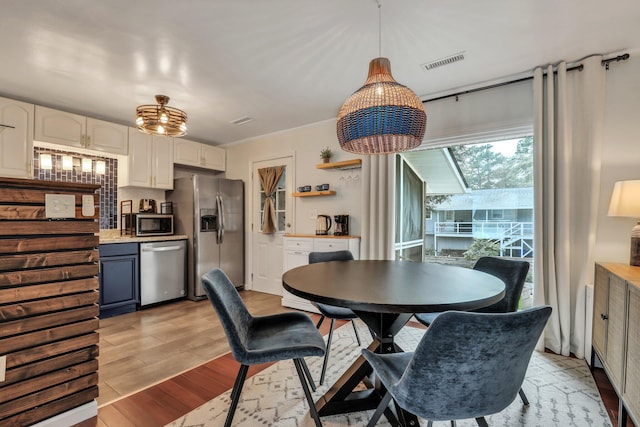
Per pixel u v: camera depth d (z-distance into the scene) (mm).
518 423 1678
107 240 3463
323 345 1504
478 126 2980
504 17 1958
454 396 1035
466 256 4508
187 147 4605
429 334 979
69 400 1639
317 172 4121
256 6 1854
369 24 2037
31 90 3000
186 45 2268
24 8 1844
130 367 2287
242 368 1428
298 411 1771
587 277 2412
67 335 1648
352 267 2104
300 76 2768
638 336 1466
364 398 1766
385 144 2133
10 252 1490
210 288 1320
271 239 4605
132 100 3262
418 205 4504
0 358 1443
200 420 1686
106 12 1895
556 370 2254
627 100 2381
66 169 3674
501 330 958
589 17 1951
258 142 4770
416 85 2957
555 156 2553
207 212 4355
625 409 1605
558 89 2520
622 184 2096
